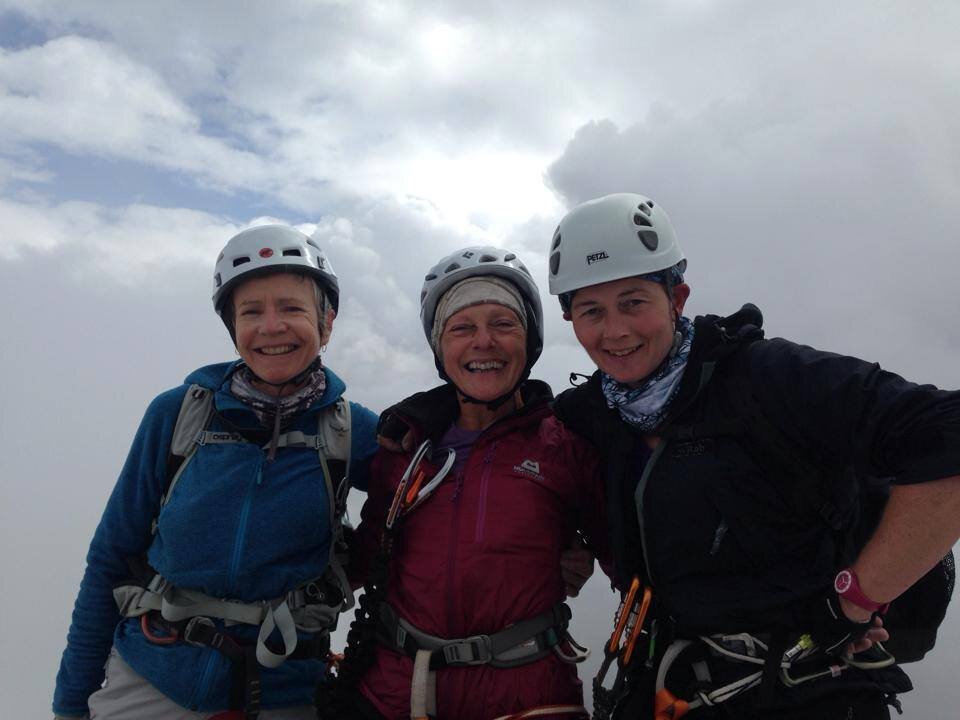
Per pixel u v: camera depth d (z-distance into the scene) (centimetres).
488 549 102
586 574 111
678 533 90
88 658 114
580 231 99
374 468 120
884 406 76
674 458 92
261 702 106
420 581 105
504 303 113
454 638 102
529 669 100
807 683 85
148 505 113
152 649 105
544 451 111
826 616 83
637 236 97
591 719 100
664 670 89
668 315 98
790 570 86
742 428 88
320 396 117
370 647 106
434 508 108
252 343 113
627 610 95
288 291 114
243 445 111
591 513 113
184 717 104
